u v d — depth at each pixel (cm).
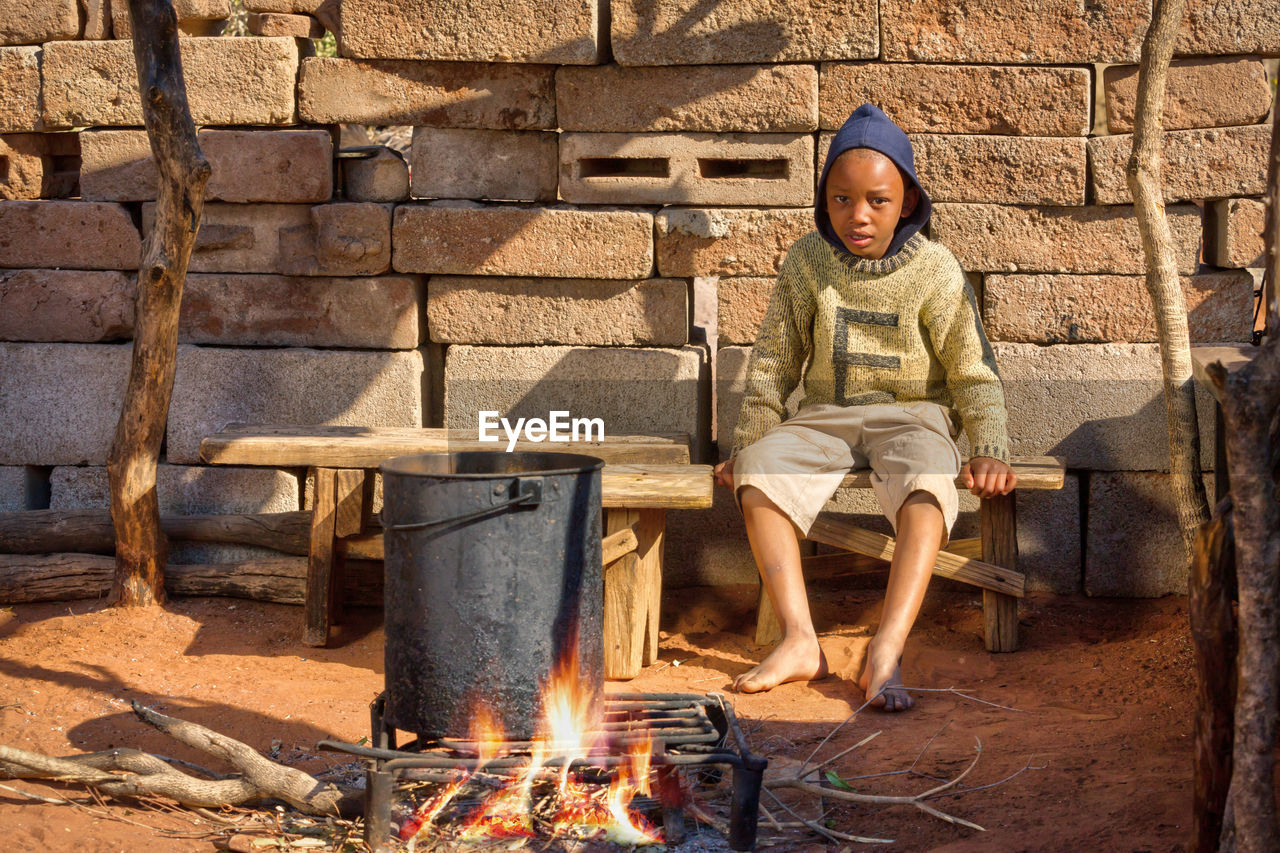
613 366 507
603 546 415
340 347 518
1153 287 405
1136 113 402
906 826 303
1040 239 487
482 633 288
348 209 502
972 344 434
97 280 520
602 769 309
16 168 527
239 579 494
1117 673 413
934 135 483
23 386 527
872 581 528
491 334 512
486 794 303
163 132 436
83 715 378
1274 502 231
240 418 520
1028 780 320
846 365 441
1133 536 498
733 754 288
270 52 496
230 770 343
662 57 481
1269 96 469
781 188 491
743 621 495
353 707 392
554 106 496
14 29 512
